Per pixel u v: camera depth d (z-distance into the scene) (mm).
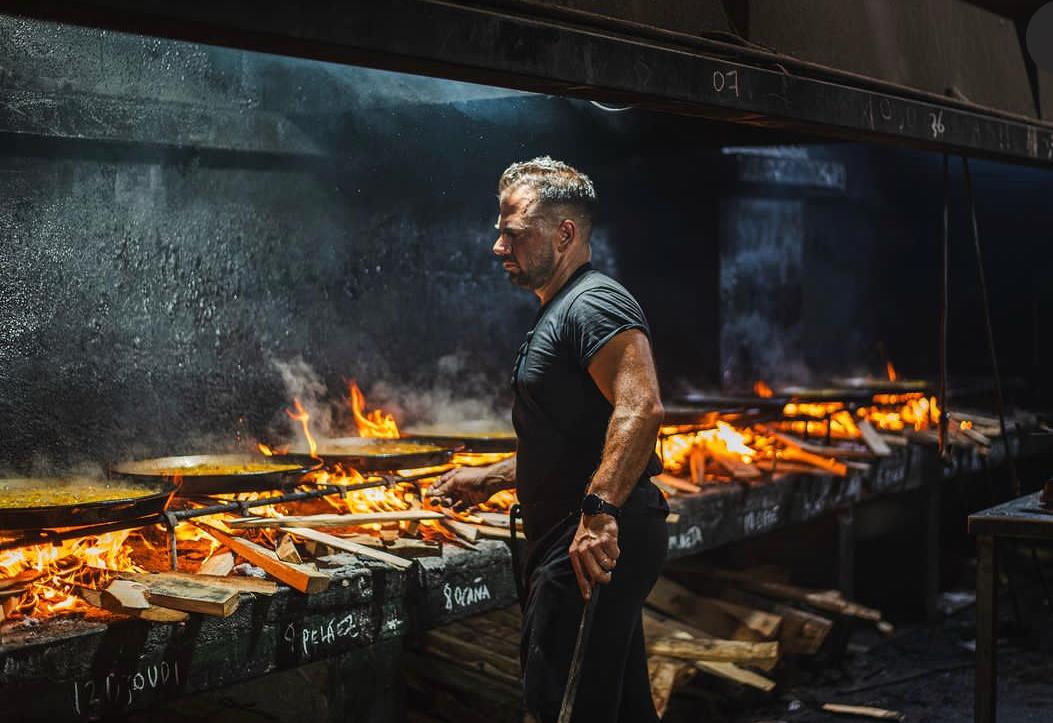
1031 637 5406
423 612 3248
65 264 3650
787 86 3094
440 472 3756
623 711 3010
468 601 3383
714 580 5035
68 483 3357
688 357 6281
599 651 2725
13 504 3000
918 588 5793
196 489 3166
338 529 3449
